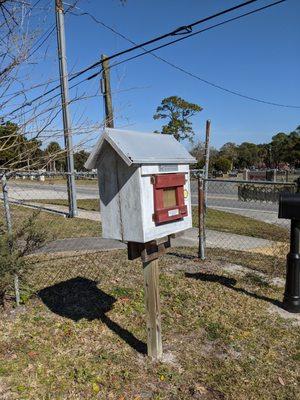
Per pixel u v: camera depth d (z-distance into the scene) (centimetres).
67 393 275
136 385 289
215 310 420
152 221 287
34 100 288
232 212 1359
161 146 303
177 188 309
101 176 296
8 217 388
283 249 752
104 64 810
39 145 293
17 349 324
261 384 300
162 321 390
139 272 525
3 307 396
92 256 609
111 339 349
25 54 280
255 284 505
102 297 435
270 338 369
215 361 327
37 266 538
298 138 6875
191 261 599
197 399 279
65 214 1099
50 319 379
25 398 267
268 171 2622
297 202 405
